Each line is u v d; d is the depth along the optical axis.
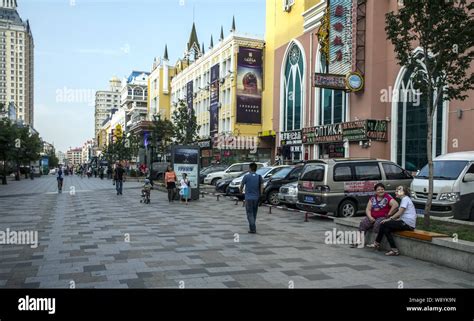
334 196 13.38
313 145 30.14
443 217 11.27
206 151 50.94
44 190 31.42
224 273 6.82
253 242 9.72
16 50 96.06
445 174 12.45
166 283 6.25
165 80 75.50
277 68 36.78
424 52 9.51
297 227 12.24
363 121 23.83
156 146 47.38
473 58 9.97
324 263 7.64
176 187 21.56
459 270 7.21
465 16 8.98
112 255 8.18
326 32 27.36
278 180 18.38
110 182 46.75
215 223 13.04
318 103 30.56
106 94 170.38
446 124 19.94
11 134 41.06
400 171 14.57
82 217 14.49
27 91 99.06
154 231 11.33
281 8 36.09
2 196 24.53
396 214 8.55
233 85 42.84
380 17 24.20
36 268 7.14
